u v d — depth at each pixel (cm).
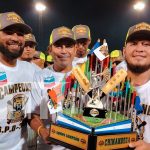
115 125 106
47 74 160
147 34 126
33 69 161
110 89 110
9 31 145
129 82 116
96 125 103
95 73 114
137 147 107
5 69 145
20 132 152
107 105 113
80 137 104
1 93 142
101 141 101
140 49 127
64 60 164
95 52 113
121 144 106
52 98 123
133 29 132
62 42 164
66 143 108
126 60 133
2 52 146
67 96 118
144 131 125
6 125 144
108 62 114
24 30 149
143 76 132
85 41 232
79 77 112
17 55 147
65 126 110
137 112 117
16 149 150
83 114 110
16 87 147
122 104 114
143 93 129
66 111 116
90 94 111
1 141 144
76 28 239
